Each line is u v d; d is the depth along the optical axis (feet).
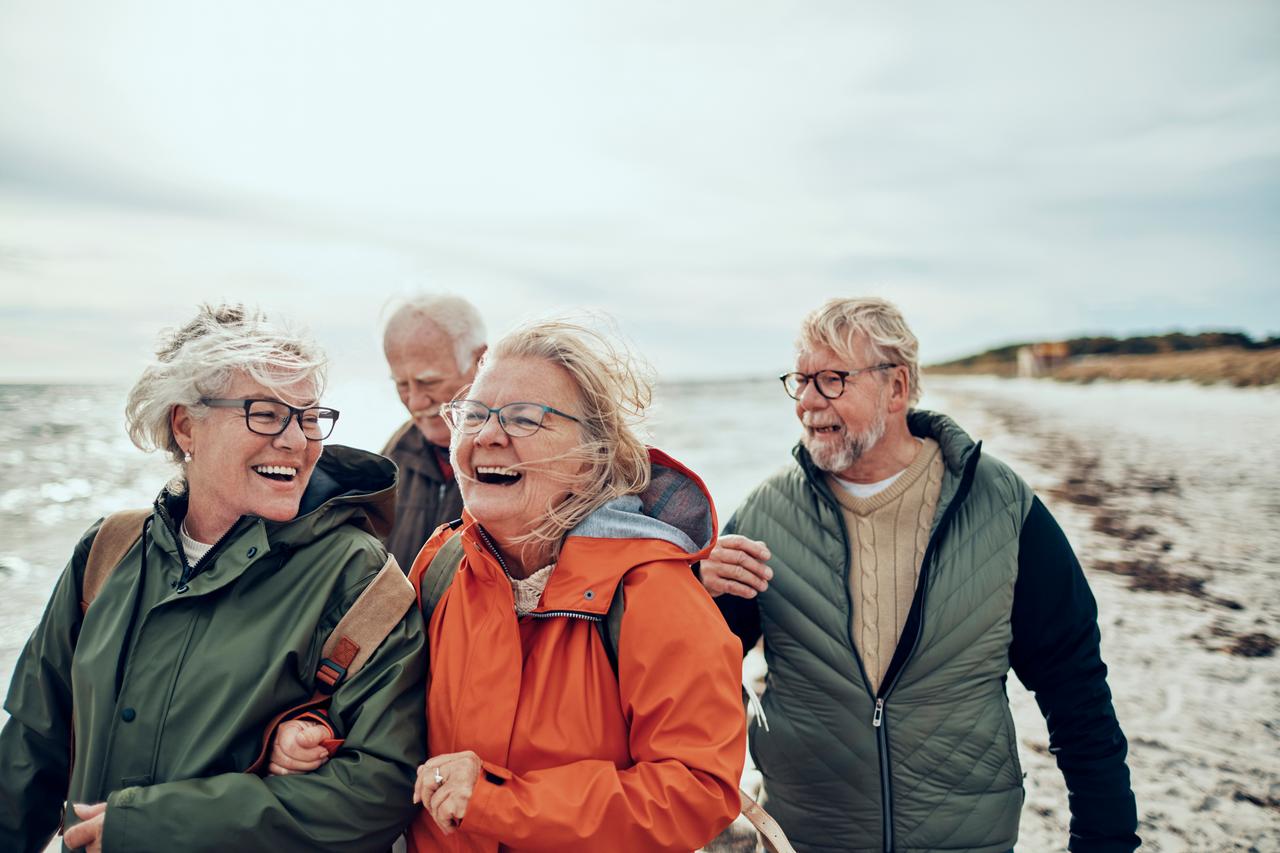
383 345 9.77
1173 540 26.73
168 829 4.50
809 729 6.91
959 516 6.88
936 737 6.57
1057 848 9.98
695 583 5.06
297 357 5.39
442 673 5.13
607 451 5.19
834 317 7.12
